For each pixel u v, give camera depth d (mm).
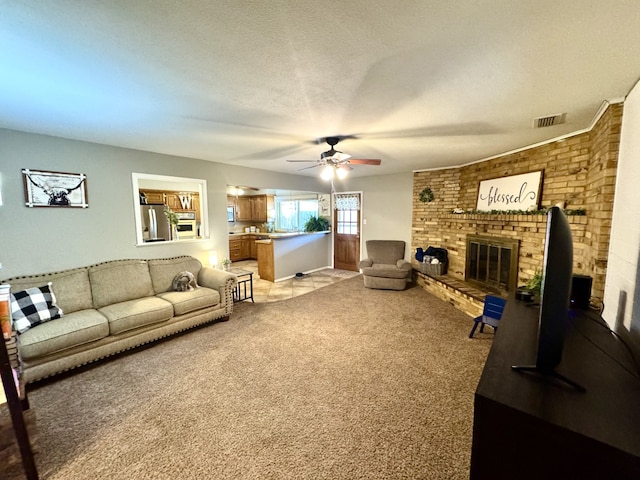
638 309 1507
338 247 7059
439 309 4043
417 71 1606
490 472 955
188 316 3209
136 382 2299
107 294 3064
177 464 1542
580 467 812
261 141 3178
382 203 6156
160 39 1306
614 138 2037
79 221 3133
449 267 4957
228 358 2680
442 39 1302
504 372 1087
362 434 1749
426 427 1806
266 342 3008
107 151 3309
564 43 1326
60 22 1168
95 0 1032
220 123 2541
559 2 1052
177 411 1958
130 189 3516
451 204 5008
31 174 2814
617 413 867
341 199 6879
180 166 4012
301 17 1146
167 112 2266
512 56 1449
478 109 2195
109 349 2600
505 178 3797
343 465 1532
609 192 2084
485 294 3803
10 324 2090
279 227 8438
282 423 1842
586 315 1745
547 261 1051
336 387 2227
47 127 2645
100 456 1594
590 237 2494
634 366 1147
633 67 1545
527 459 892
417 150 3654
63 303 2768
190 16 1139
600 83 1751
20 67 1558
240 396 2117
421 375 2389
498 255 3775
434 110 2217
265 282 5719
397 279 5000
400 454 1602
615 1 1041
